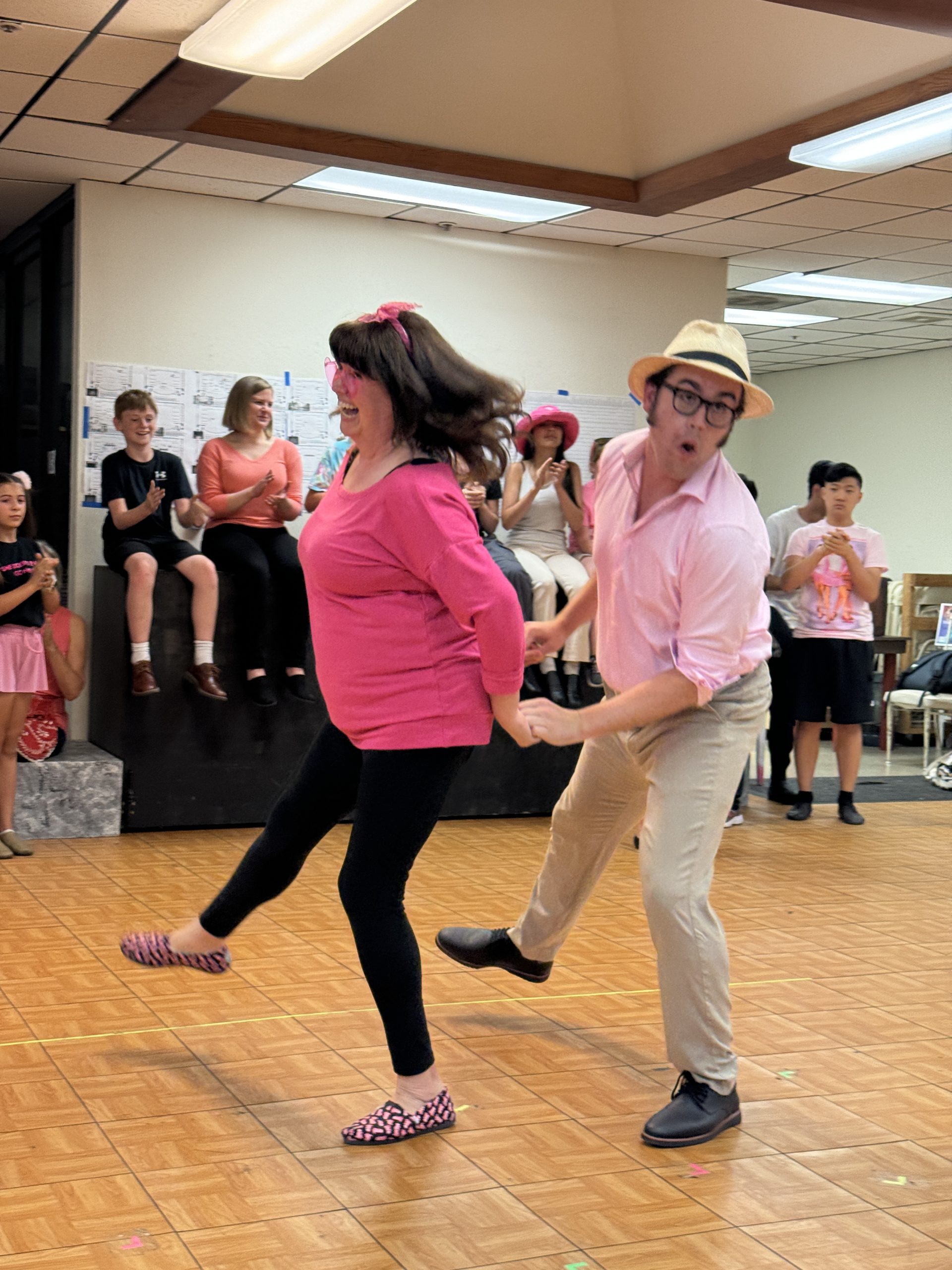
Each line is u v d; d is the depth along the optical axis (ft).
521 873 17.88
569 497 22.29
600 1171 8.74
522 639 8.75
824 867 18.89
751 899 16.83
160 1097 9.70
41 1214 7.84
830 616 22.08
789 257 26.14
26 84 16.76
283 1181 8.41
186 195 21.71
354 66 18.44
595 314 24.97
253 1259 7.40
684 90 19.72
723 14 18.13
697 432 8.96
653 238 24.36
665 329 25.61
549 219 22.84
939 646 32.04
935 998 12.87
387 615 8.81
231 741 20.02
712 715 9.52
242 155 19.42
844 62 17.48
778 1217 8.20
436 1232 7.80
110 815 19.22
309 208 22.52
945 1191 8.65
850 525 22.35
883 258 26.22
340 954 13.52
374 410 8.70
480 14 18.49
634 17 19.26
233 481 20.33
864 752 33.42
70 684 19.01
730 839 20.77
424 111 19.40
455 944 11.79
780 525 22.99
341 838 19.93
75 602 21.27
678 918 9.30
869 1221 8.18
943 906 16.74
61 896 15.60
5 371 26.30
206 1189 8.25
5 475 17.19
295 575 20.01
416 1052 9.20
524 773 22.09
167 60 15.89
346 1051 10.75
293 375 22.62
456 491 8.70
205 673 19.31
